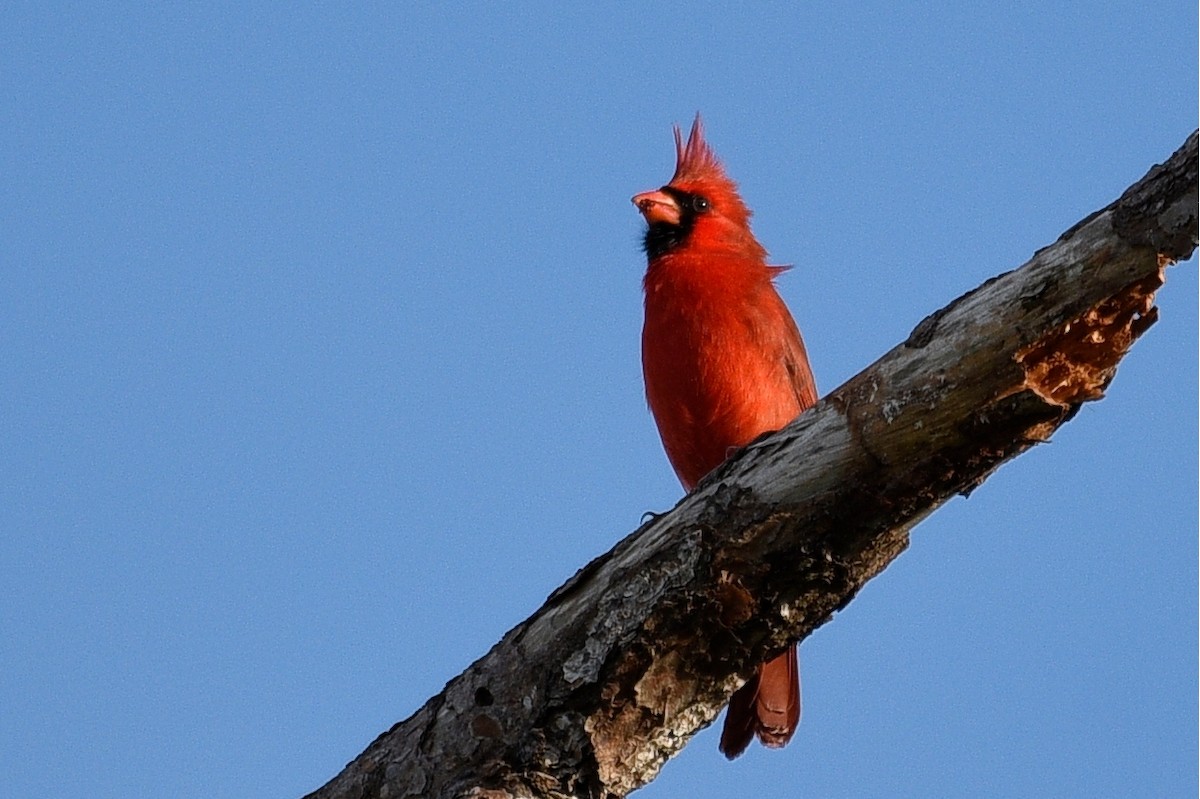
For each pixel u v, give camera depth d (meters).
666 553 6.60
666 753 6.91
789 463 6.40
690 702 6.82
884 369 6.17
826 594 6.57
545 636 6.83
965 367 5.89
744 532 6.47
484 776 6.83
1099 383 5.89
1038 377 5.84
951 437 5.99
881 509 6.28
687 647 6.68
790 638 6.71
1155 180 5.50
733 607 6.57
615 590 6.68
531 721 6.82
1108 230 5.57
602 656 6.67
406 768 7.02
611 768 6.81
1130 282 5.55
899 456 6.12
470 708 6.95
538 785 6.83
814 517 6.37
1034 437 5.99
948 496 6.25
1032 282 5.74
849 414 6.23
